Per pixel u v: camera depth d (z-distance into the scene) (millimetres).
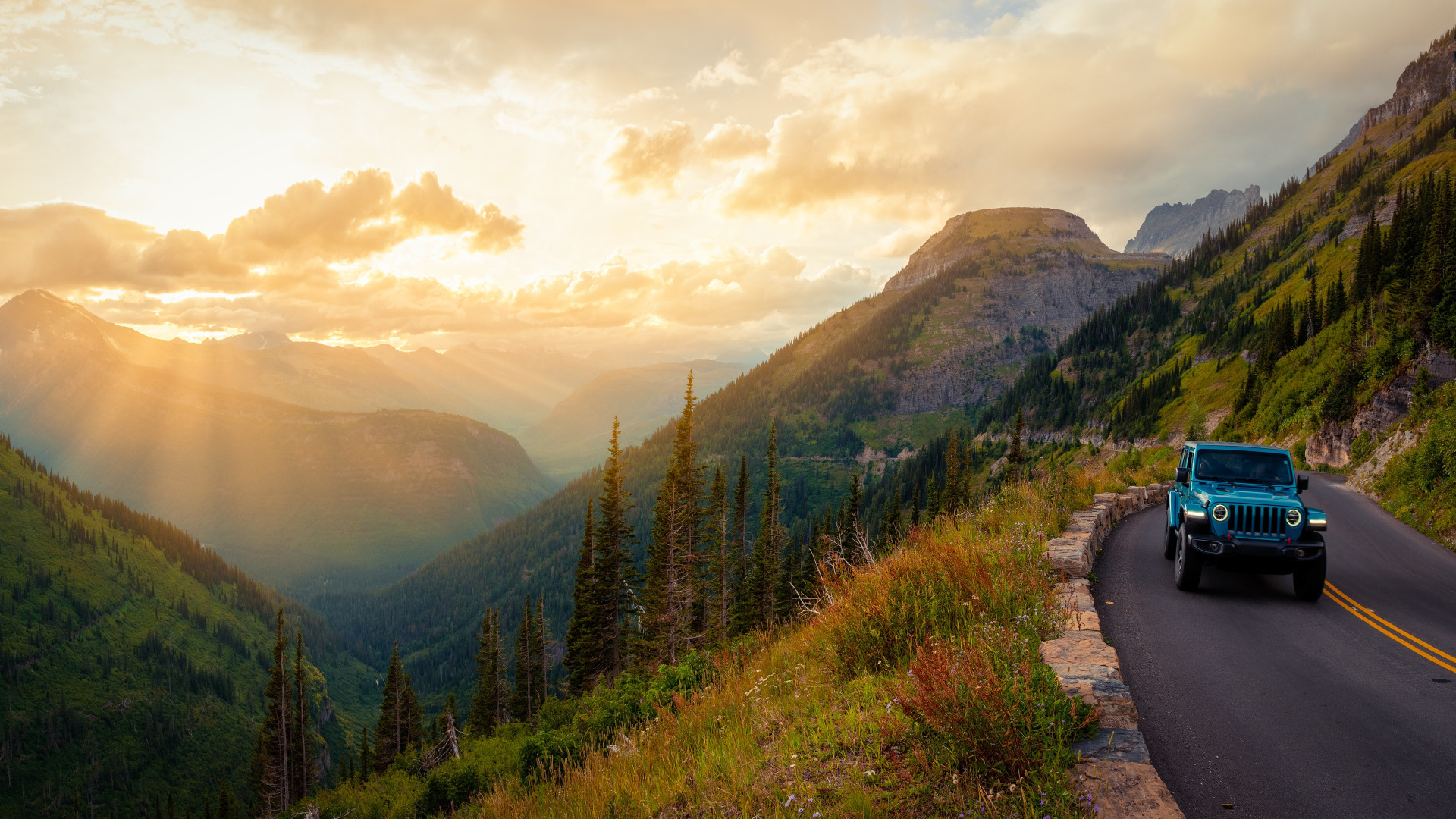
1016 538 10188
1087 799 3846
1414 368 38406
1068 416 188875
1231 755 5094
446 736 34625
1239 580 11008
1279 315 105438
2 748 145375
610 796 5980
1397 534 18172
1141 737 4527
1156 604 9492
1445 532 17828
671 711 9125
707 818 4785
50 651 177625
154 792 150625
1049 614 7043
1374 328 57031
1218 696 6250
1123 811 3820
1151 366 198125
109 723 162375
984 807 3889
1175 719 5773
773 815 4398
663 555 44594
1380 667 7047
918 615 6895
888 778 4426
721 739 6332
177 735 164625
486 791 20141
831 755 5020
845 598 7832
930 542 9148
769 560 50656
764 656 9391
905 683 5477
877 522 130875
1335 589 10594
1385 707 5984
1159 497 21828
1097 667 5398
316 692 185625
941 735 4543
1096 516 14117
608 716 10797
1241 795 4516
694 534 47781
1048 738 4262
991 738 4258
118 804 144375
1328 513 22188
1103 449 147875
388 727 64625
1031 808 3809
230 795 79750
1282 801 4438
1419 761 4957
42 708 159250
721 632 46219
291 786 69562
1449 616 9094
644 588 45312
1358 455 40312
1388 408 39844
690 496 47312
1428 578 12047
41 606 193000
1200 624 8555
